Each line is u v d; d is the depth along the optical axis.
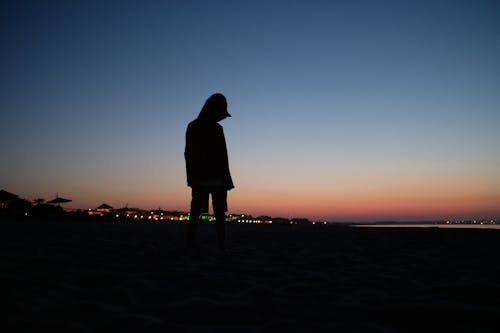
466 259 4.16
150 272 2.98
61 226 10.86
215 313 1.86
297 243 6.27
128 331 1.58
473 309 1.91
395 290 2.46
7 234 6.96
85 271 2.97
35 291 2.27
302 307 1.99
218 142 4.68
